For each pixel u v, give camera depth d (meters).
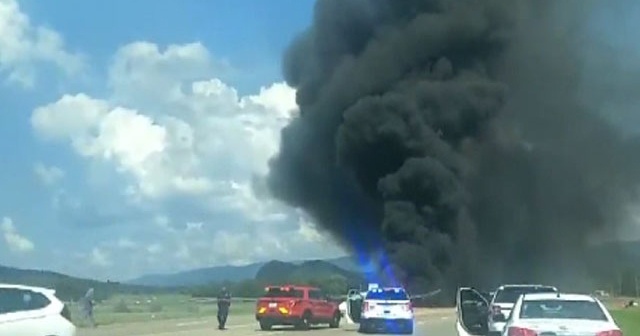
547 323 15.23
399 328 34.16
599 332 15.02
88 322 38.12
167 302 75.75
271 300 36.78
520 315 15.88
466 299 23.48
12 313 17.56
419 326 39.72
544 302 16.14
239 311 58.97
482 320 23.12
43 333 17.84
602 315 15.79
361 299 39.88
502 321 21.03
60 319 18.31
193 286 104.06
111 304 70.19
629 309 70.06
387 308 34.12
